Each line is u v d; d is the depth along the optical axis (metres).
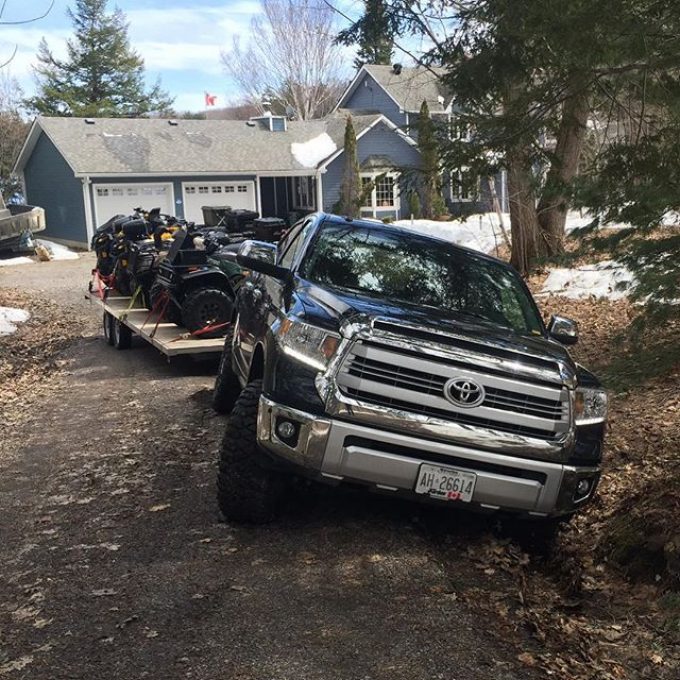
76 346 12.77
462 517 5.05
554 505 4.24
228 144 31.77
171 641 3.40
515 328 5.05
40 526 4.93
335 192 32.25
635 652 3.68
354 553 4.30
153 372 10.07
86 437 7.10
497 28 5.11
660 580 4.44
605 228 4.94
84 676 3.15
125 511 5.08
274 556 4.27
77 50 51.59
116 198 28.81
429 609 3.72
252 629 3.50
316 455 4.04
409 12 8.57
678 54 4.55
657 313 4.61
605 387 4.93
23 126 37.81
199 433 6.88
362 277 5.21
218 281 9.64
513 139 5.52
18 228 24.70
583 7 4.50
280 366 4.21
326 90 48.31
